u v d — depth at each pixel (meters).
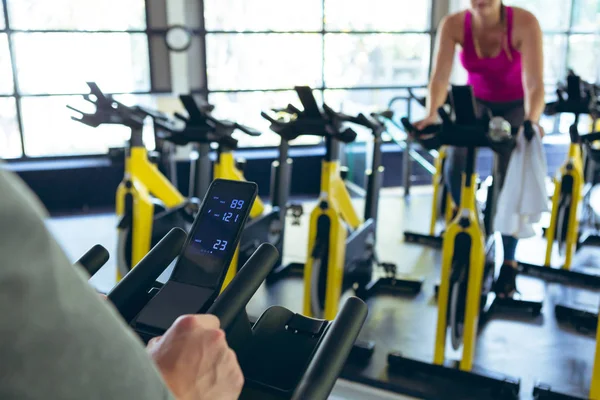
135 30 6.70
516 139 2.84
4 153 6.55
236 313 0.79
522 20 3.10
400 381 2.86
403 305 3.76
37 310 0.35
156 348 0.60
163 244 0.93
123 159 6.28
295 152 7.23
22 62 6.41
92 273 0.96
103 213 6.25
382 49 7.55
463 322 2.85
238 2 7.00
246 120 7.29
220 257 0.84
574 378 2.89
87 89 6.68
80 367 0.37
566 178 4.09
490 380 2.76
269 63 7.23
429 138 2.84
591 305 3.72
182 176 6.82
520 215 2.90
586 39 8.44
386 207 6.20
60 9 6.43
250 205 0.87
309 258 3.13
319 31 7.28
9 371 0.34
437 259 4.65
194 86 7.11
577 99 3.87
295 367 0.86
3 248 0.33
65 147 6.74
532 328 3.43
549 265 4.24
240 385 0.62
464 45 3.25
